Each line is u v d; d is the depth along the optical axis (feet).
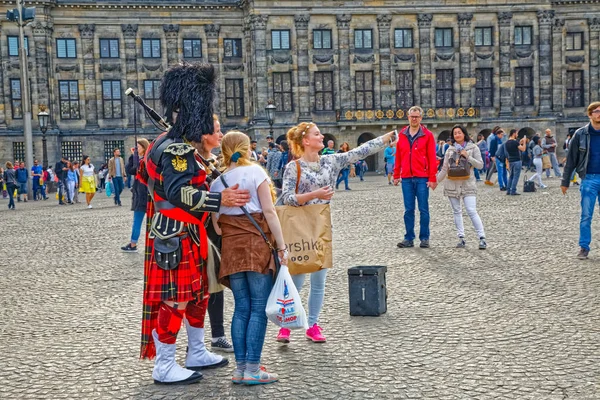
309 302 28.86
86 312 35.55
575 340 27.22
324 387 23.04
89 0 220.84
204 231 24.09
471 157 50.31
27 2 213.66
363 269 32.37
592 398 21.16
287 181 28.43
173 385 23.95
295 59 222.28
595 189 44.50
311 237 27.50
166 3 225.56
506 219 67.46
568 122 239.09
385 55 225.76
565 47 239.30
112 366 26.27
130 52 225.15
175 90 23.50
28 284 43.91
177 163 22.67
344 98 224.94
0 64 216.54
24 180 153.99
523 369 24.07
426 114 226.38
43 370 26.00
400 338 28.53
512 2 228.43
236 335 23.84
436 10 226.79
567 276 39.47
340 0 222.69
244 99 231.91
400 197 104.17
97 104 224.53
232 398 22.39
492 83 230.89
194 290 23.49
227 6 228.02
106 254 55.83
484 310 32.58
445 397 21.70
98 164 224.74
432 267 44.04
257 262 23.63
